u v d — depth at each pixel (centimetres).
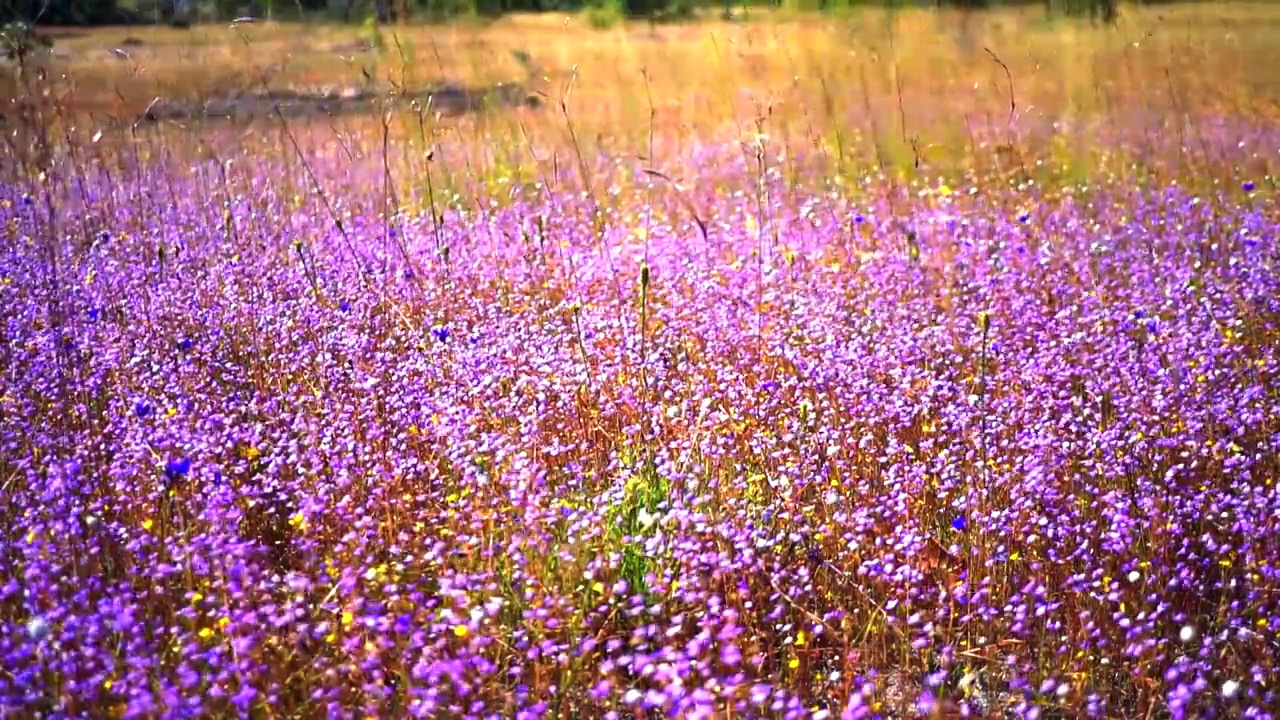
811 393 527
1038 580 402
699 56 1235
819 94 1203
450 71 1118
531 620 356
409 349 580
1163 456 461
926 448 473
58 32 968
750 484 438
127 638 341
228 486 407
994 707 357
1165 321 612
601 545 396
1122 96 1262
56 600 350
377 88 870
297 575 366
